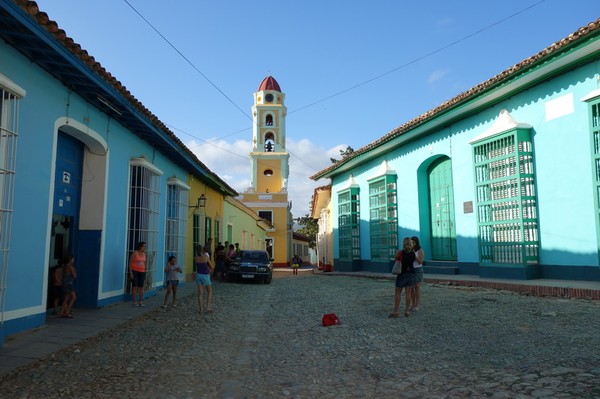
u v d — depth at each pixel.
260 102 47.12
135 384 5.06
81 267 10.46
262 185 47.62
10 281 7.16
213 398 4.66
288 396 4.65
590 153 10.20
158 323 9.04
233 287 17.38
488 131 12.85
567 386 4.29
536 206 11.55
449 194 15.98
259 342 7.33
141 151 12.98
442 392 4.48
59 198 9.66
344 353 6.32
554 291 9.77
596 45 9.55
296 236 56.28
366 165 21.33
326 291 14.45
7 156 6.88
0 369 5.56
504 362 5.27
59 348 6.66
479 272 13.18
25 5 6.34
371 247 20.50
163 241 15.02
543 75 11.12
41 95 7.96
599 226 9.95
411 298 9.52
